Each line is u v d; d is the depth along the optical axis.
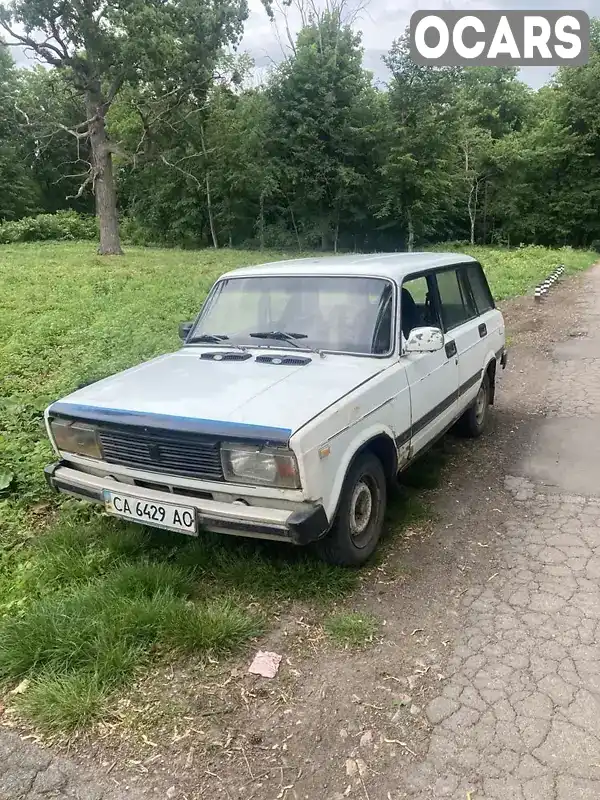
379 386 3.86
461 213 48.84
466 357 5.51
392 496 4.79
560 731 2.63
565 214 46.53
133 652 3.08
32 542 4.28
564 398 7.56
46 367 8.55
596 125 44.66
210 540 4.07
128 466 3.63
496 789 2.38
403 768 2.49
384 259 5.12
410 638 3.24
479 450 5.93
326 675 2.98
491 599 3.55
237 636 3.21
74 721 2.73
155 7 26.03
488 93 51.03
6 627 3.26
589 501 4.77
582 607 3.46
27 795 2.42
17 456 5.33
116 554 3.98
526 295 17.50
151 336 9.74
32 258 25.52
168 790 2.43
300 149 39.75
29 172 49.41
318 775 2.47
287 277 4.69
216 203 42.91
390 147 39.41
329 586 3.60
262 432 3.17
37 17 25.20
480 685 2.90
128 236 46.44
